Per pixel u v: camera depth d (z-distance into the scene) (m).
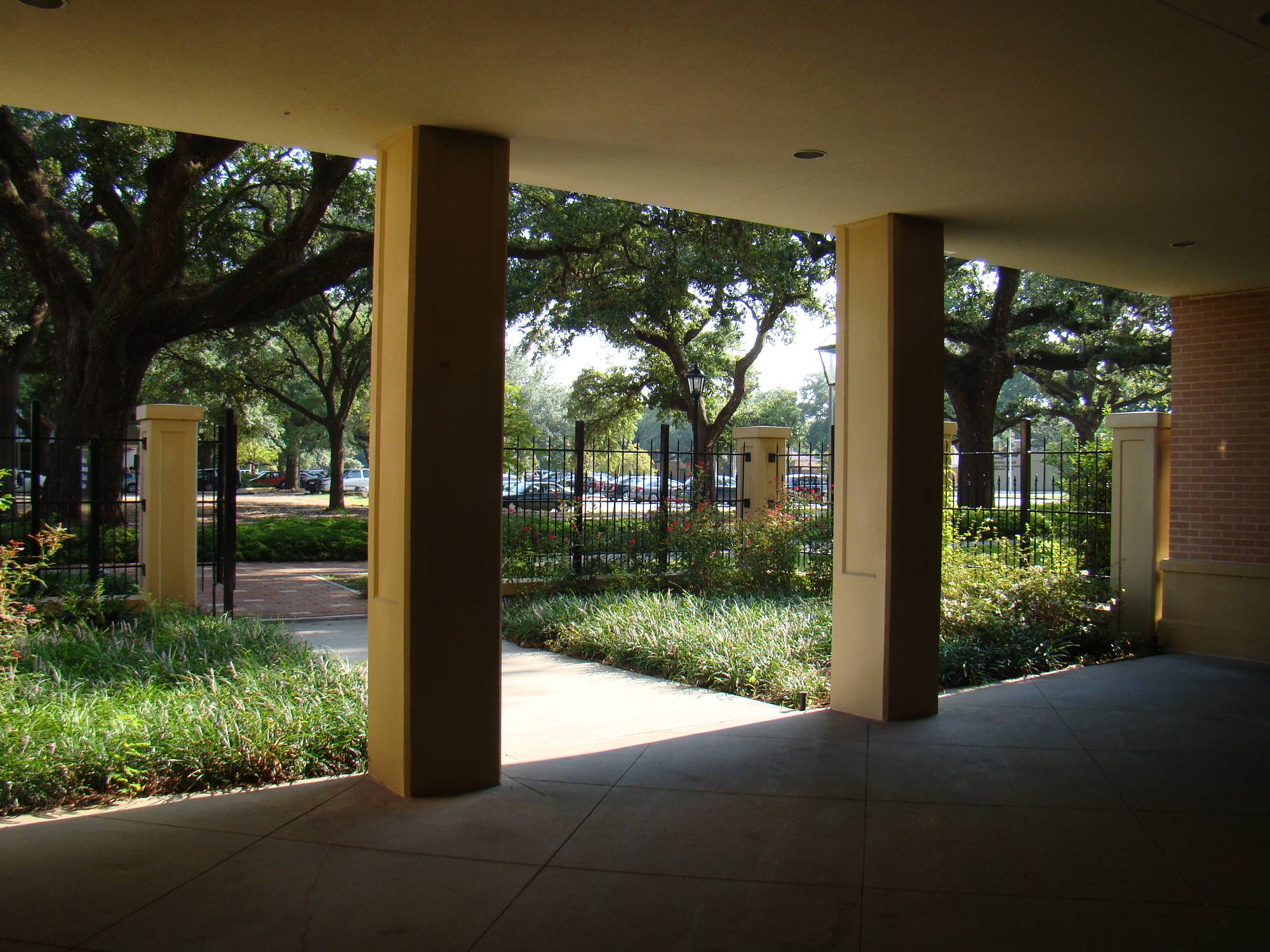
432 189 4.61
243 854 3.92
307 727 5.14
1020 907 3.52
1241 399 8.41
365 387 36.28
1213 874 3.83
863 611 6.29
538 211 19.17
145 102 4.41
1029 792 4.81
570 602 9.63
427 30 3.61
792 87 4.15
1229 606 8.40
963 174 5.36
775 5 3.39
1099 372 24.58
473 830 4.21
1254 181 5.41
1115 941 3.27
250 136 4.89
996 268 19.44
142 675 6.02
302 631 9.37
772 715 6.32
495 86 4.15
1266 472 8.25
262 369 30.05
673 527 11.56
